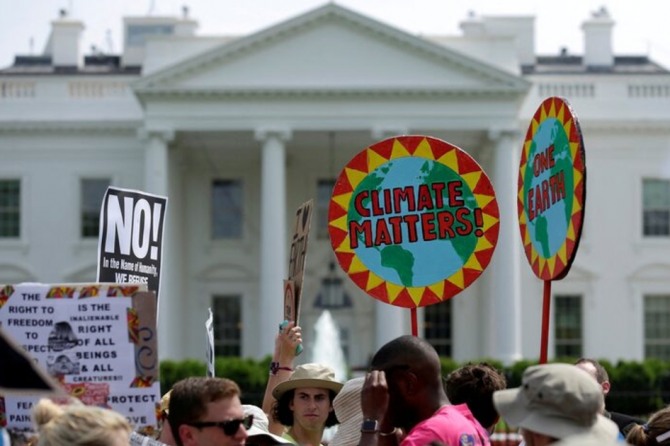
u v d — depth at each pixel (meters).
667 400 77.00
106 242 16.14
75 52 108.56
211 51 90.25
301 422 16.44
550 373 10.34
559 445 9.15
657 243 99.50
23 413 13.12
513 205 90.00
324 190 100.00
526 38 110.88
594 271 99.31
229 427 11.71
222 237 100.50
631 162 99.75
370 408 11.91
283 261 90.12
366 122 91.56
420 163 16.20
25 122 98.50
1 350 9.47
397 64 91.56
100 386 12.88
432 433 11.84
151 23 119.81
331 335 97.50
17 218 99.38
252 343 99.81
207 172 100.31
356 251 16.34
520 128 99.38
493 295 90.56
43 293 12.97
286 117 91.31
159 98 90.50
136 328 12.94
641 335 99.12
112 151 99.38
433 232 16.16
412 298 16.14
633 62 111.25
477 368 15.77
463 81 90.94
